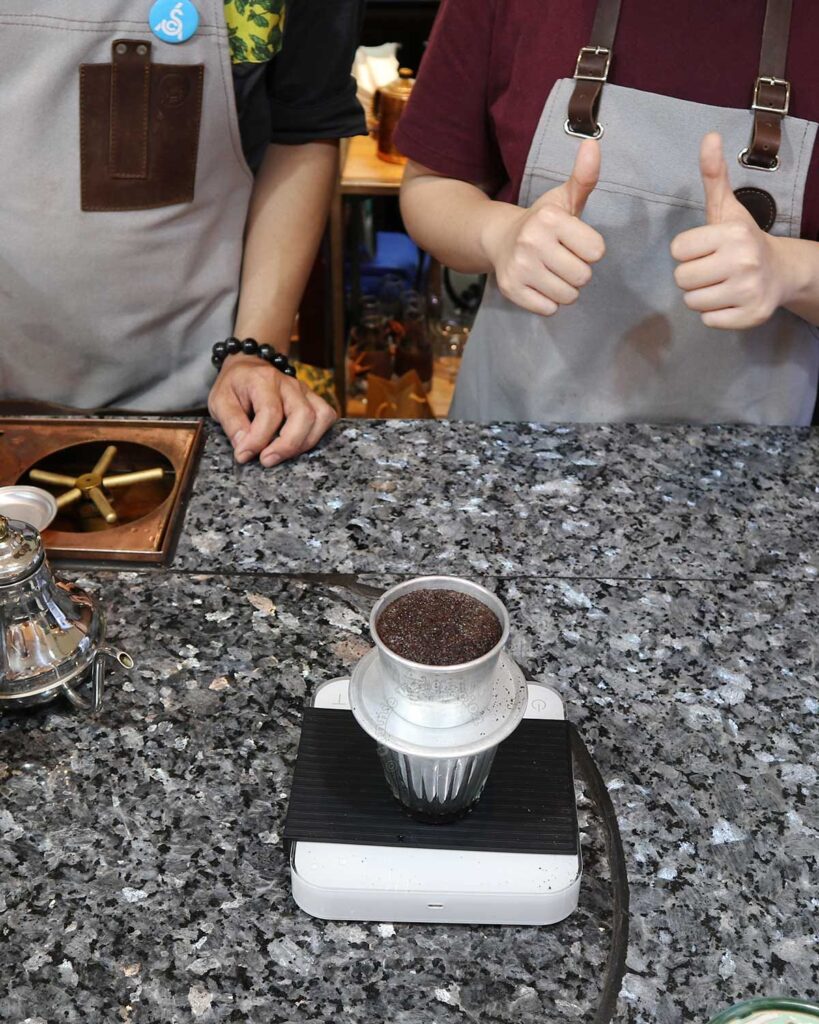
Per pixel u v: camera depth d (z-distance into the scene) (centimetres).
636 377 130
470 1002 62
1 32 107
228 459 109
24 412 129
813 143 110
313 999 62
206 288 131
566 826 70
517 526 101
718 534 100
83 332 130
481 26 120
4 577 75
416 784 66
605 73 111
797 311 111
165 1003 62
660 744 78
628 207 117
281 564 95
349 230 245
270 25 115
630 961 64
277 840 71
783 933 66
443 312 270
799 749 78
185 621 88
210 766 76
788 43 107
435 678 60
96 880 68
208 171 122
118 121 114
